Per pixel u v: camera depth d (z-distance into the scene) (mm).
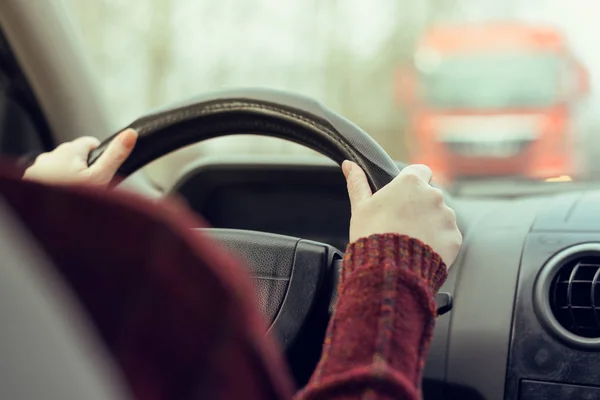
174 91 9227
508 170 8367
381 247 608
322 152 844
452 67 9008
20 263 344
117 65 7203
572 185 1520
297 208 1477
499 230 1228
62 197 382
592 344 1080
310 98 851
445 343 1145
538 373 1102
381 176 800
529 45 8930
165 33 8898
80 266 375
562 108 8539
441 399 1149
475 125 8422
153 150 895
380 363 516
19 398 325
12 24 1509
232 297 389
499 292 1143
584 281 1118
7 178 381
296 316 886
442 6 13930
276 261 897
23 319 334
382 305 551
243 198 1498
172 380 378
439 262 628
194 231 402
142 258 381
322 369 537
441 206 661
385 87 13398
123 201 386
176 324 380
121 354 371
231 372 392
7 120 1624
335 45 12477
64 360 339
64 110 1612
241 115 862
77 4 6723
